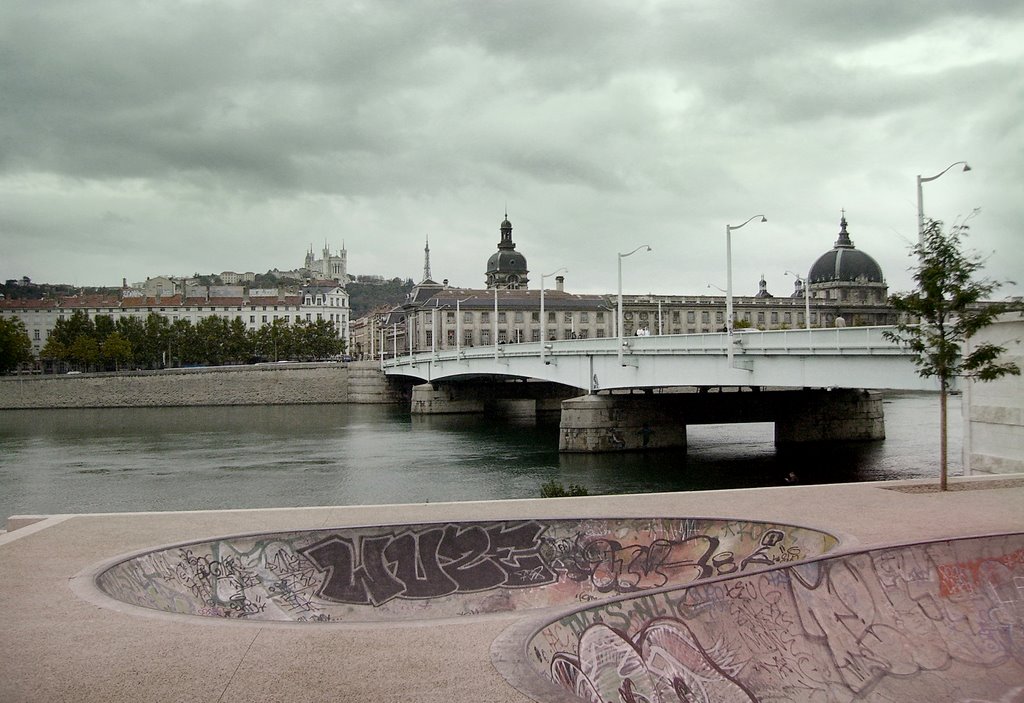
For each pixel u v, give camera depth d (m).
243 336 196.12
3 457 71.25
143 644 10.94
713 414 70.06
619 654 10.55
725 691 10.75
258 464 65.12
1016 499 21.70
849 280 175.12
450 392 122.00
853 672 11.91
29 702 9.18
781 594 12.25
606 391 71.81
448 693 9.13
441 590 17.34
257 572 16.66
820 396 72.56
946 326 29.33
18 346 157.25
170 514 20.53
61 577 14.77
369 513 20.17
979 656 12.90
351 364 152.12
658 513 19.53
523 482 54.31
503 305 177.88
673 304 180.38
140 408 138.75
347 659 10.27
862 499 21.69
